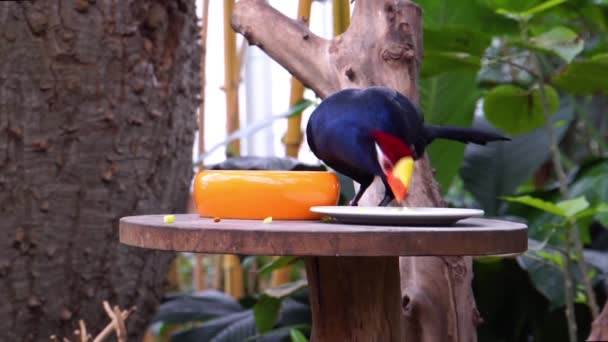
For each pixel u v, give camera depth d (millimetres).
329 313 2484
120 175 3197
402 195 2000
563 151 6547
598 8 4914
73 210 3119
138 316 3430
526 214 4762
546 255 3436
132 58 3184
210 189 2381
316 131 2314
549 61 5770
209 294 4621
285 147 4496
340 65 3031
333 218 2262
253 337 3986
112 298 3260
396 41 2977
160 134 3336
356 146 2180
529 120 4270
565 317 4258
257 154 5195
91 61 3098
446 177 4543
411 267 2941
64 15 3045
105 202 3172
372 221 2090
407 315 2908
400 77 2969
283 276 4688
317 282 2498
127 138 3211
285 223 2197
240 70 4688
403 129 2281
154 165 3330
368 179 2326
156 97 3291
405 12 3016
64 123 3086
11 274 3061
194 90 3588
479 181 5023
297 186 2334
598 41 5590
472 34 3496
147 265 3389
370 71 2984
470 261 2996
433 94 4461
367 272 2453
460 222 2326
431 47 3627
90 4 3074
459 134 2574
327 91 3082
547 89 4008
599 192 4395
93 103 3115
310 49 3104
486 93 4137
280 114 4027
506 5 3990
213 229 1944
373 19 3018
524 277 4234
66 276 3139
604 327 2080
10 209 3043
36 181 3062
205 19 4449
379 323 2467
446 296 2904
